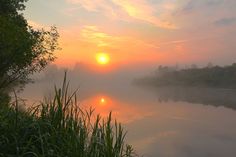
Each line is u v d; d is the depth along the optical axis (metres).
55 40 38.97
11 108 7.00
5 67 35.31
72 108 6.38
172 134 56.88
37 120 6.44
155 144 42.69
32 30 39.59
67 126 6.20
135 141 41.31
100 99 103.19
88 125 6.39
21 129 6.28
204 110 117.06
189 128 69.38
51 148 5.89
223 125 80.56
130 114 72.88
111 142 5.84
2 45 34.34
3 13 48.94
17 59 35.66
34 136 6.08
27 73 37.50
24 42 35.59
